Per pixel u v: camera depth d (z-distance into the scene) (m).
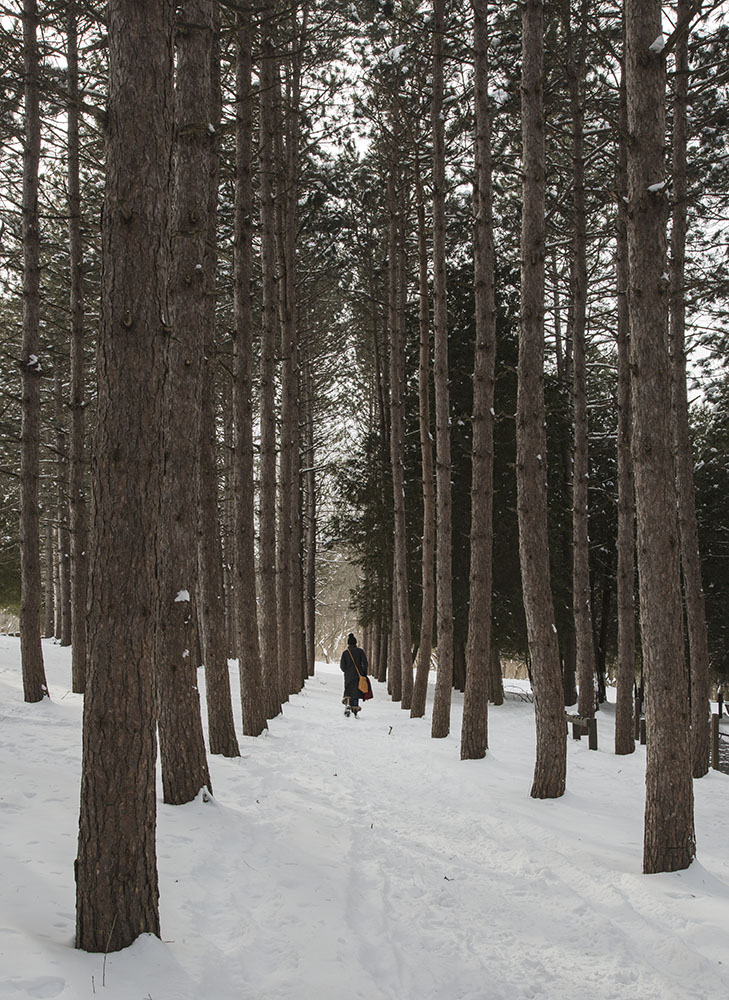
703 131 13.62
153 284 3.69
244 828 5.91
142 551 3.62
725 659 21.11
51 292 19.70
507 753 11.31
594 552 22.27
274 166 17.19
